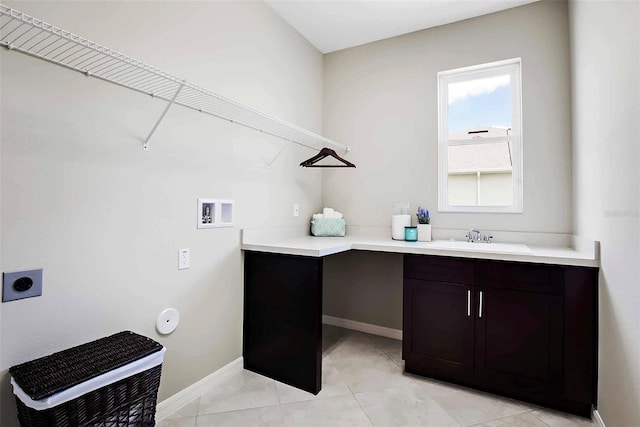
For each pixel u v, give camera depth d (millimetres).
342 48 3096
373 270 2951
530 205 2363
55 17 1251
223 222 2061
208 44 1939
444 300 2033
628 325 1254
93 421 1104
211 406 1780
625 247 1278
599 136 1598
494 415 1708
